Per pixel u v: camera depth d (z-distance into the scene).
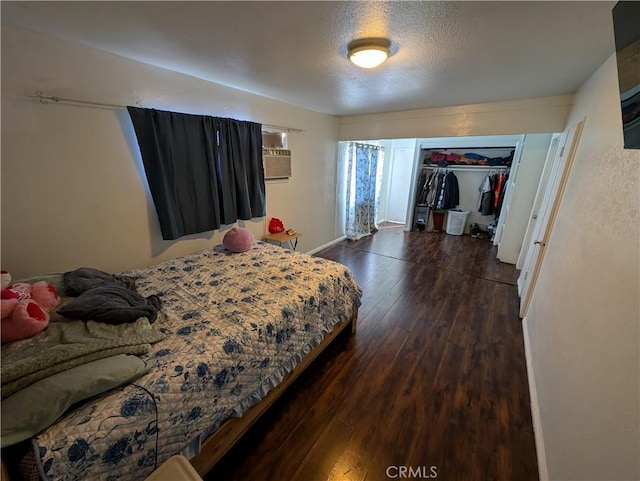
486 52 1.67
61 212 1.75
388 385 1.79
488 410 1.61
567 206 1.90
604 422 0.89
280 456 1.35
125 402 0.94
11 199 1.55
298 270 2.15
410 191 5.65
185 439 1.08
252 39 1.55
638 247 0.90
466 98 2.90
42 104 1.59
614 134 1.32
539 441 1.38
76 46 1.66
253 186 2.99
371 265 3.93
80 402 0.92
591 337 1.11
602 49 1.54
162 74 2.10
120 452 0.90
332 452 1.38
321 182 4.22
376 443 1.42
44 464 0.77
